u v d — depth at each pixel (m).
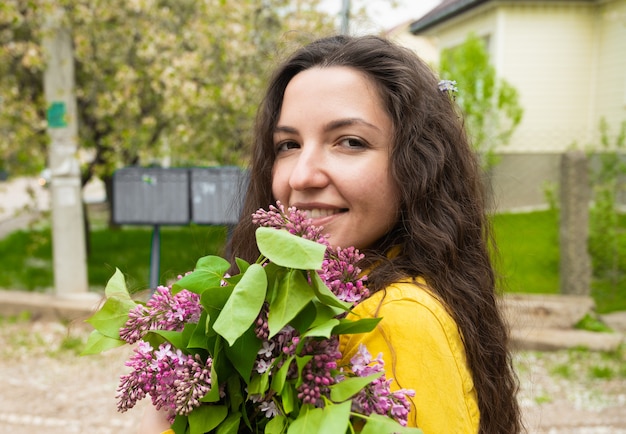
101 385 4.19
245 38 5.95
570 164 5.70
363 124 1.07
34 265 7.80
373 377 0.79
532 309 5.29
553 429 3.57
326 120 1.07
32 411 3.75
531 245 7.22
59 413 3.74
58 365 4.52
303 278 0.81
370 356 0.84
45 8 4.99
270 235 0.80
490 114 8.12
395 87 1.14
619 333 5.21
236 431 0.89
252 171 1.47
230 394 0.90
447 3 10.43
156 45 5.89
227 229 1.78
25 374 4.34
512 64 9.17
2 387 4.09
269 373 0.83
